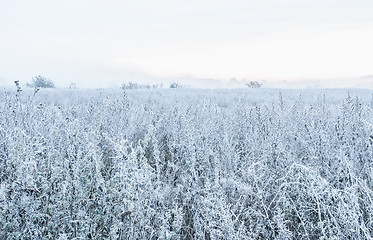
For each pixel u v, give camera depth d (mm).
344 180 2799
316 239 2527
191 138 3717
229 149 3904
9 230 2162
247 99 12922
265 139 3918
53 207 2227
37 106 4566
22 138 2916
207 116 5969
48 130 3824
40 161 2514
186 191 3260
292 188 2828
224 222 2242
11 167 2559
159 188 2725
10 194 2236
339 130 3908
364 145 3533
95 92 16891
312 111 5160
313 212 2697
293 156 3539
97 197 2428
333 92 21484
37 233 2115
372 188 2949
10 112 4156
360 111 4281
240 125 5266
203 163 3623
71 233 2184
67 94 14438
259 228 2350
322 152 3402
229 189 3027
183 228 2682
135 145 4137
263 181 2934
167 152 4715
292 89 28719
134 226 2289
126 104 6020
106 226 2383
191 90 25125
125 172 2402
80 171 2494
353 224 2162
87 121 4625
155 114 5938
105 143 3932
